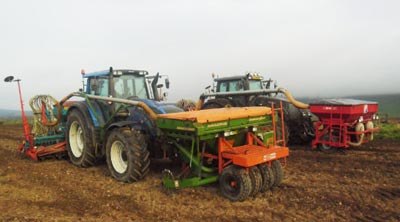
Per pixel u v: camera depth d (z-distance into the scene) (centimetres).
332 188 530
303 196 494
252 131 559
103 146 646
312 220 410
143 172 566
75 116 704
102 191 531
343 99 871
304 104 883
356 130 818
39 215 428
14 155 843
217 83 1098
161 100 754
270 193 509
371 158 743
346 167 668
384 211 438
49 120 830
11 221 405
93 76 708
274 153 502
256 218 417
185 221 410
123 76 692
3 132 1431
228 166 491
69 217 423
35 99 820
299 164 702
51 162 751
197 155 507
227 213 434
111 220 414
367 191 514
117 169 589
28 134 771
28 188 550
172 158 590
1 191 534
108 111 663
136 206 464
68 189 543
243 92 971
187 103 1045
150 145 602
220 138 500
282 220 411
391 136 1006
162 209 451
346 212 435
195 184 490
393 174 610
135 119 618
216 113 506
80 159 688
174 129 507
